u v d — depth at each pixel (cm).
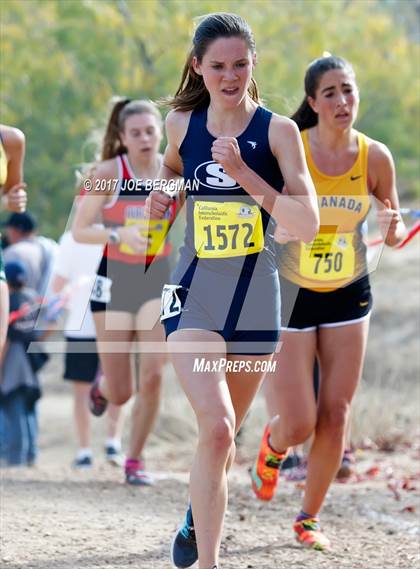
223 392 920
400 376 2595
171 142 1005
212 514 903
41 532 1218
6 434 2116
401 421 2131
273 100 1351
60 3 3038
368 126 3709
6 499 1408
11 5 3089
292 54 3181
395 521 1331
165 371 2423
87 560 1099
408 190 4219
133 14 3045
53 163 3183
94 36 3052
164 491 1537
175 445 2209
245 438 2089
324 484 1172
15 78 3133
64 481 1591
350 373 1155
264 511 1395
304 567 1095
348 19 3441
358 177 1170
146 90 3114
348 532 1273
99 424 2583
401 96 3644
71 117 3147
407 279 3434
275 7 3206
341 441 1156
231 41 935
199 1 3066
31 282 2169
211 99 972
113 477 1655
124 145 1479
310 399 1148
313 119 1186
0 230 2434
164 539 1208
